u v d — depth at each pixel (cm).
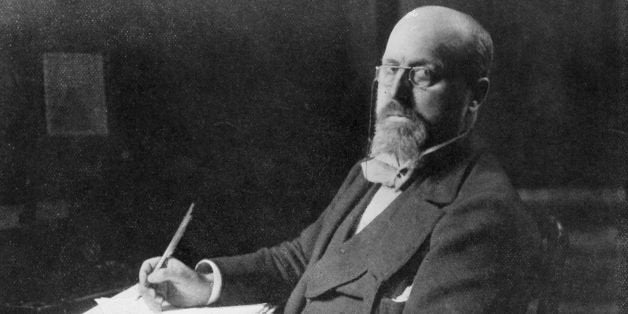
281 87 189
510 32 144
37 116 177
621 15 128
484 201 100
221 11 186
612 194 126
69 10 179
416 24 112
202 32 189
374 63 174
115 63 186
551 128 139
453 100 111
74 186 180
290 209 195
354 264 110
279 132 193
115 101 187
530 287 100
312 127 191
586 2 130
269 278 133
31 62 176
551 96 138
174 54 189
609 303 118
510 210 99
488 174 107
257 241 195
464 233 98
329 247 120
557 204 132
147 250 188
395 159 116
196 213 193
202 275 128
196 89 192
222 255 193
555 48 138
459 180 108
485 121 147
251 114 194
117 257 182
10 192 170
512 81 144
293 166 195
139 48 187
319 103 188
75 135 180
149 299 123
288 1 181
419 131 110
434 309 95
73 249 167
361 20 173
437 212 104
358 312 107
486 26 150
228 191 196
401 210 109
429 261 98
